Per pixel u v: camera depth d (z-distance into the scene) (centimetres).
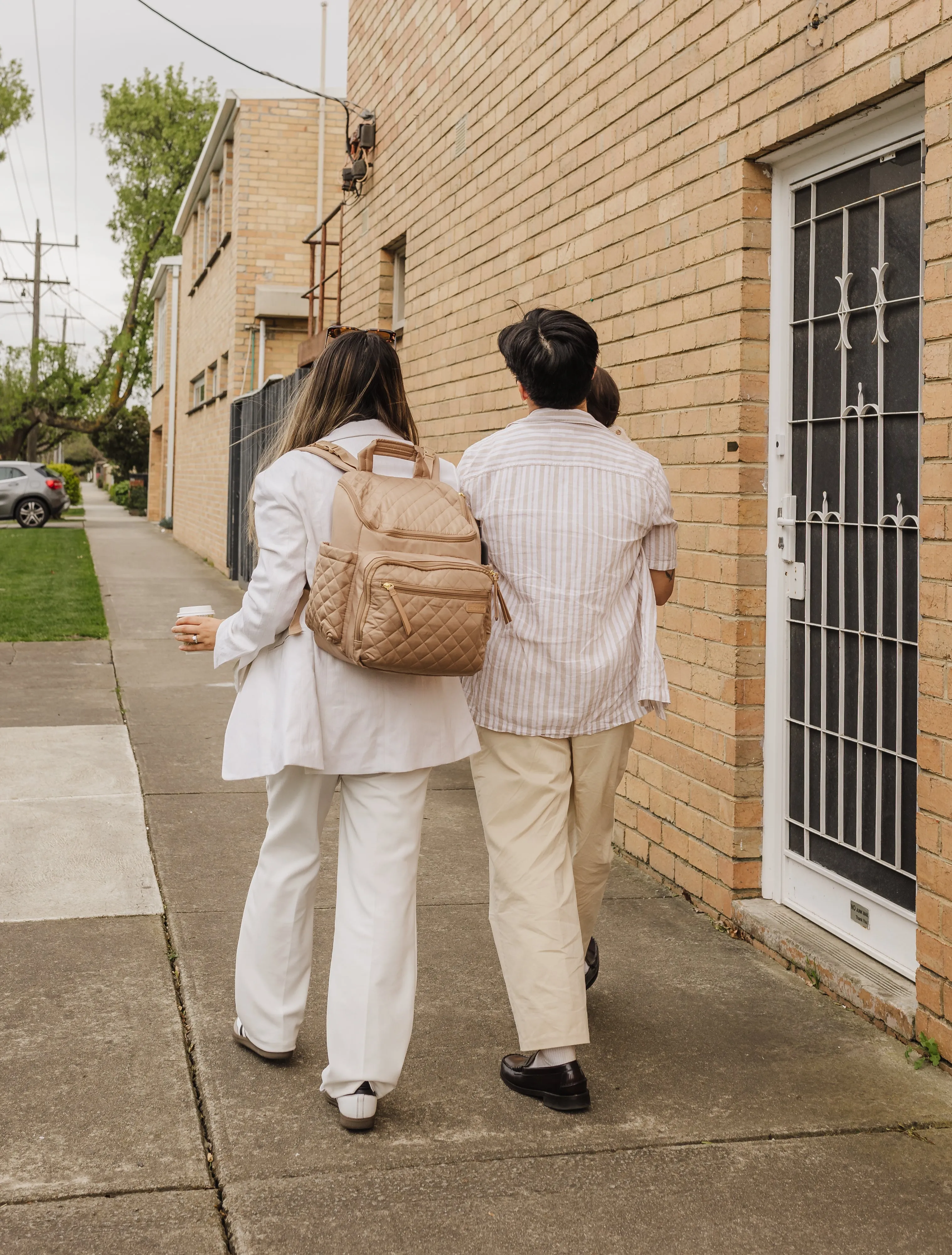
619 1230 234
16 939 380
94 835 491
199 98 4222
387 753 262
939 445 298
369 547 248
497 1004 341
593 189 506
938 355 298
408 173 793
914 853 331
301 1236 228
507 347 289
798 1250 229
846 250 356
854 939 360
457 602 244
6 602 1263
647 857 470
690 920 415
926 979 309
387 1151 260
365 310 910
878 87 321
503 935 284
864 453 349
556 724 281
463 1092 289
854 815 359
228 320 1748
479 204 652
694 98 421
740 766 400
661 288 448
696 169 420
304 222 1653
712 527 413
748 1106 285
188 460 2295
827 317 367
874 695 347
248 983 296
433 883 446
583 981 284
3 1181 244
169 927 393
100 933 387
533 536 279
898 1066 306
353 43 934
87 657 949
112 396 4091
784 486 390
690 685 431
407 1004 269
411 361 786
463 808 553
